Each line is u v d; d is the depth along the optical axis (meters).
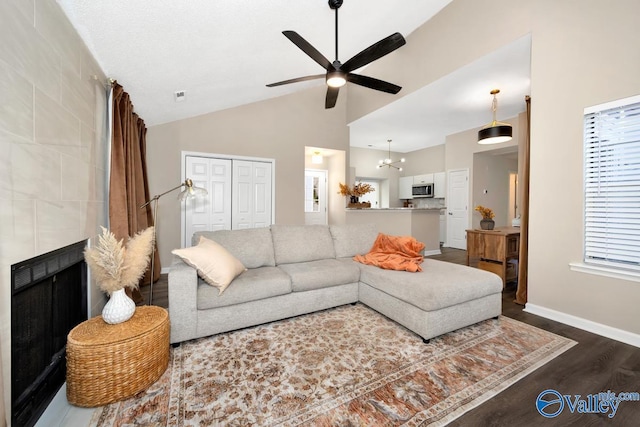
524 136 2.87
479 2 2.99
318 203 6.39
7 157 1.11
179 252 1.94
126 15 1.76
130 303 1.61
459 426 1.23
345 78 2.63
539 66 2.45
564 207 2.30
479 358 1.77
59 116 1.56
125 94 2.71
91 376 1.31
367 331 2.13
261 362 1.71
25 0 1.24
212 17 2.02
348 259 3.02
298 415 1.28
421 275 2.29
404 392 1.44
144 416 1.28
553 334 2.10
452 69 3.31
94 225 2.12
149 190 3.79
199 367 1.66
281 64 3.34
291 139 4.96
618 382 1.54
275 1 2.12
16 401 1.17
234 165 4.50
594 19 2.09
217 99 3.82
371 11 2.91
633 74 1.90
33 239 1.29
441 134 6.32
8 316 1.11
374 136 6.43
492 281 2.24
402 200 8.25
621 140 2.00
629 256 1.99
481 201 6.13
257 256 2.64
